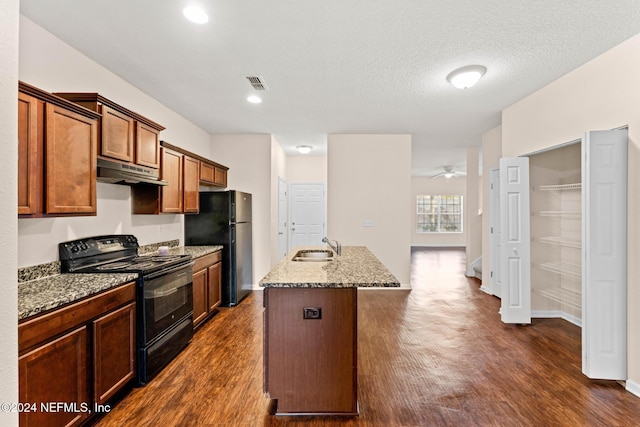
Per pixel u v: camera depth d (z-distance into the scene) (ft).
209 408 6.75
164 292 8.40
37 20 6.85
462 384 7.68
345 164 16.83
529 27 7.04
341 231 16.81
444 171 30.89
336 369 6.57
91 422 6.24
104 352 6.35
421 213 36.22
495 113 13.14
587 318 7.78
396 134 16.76
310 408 6.57
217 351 9.48
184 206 11.79
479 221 20.33
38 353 4.95
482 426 6.18
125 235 9.67
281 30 7.22
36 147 5.71
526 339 10.35
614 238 7.62
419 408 6.75
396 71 9.30
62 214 6.23
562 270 11.55
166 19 6.81
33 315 4.90
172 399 7.06
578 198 11.60
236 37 7.52
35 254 6.86
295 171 23.18
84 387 5.87
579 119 8.93
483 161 16.61
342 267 7.88
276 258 18.42
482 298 15.21
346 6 6.36
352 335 6.59
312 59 8.59
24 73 6.79
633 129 7.41
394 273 16.81
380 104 12.14
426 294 15.94
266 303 6.63
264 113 13.29
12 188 2.12
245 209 15.33
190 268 9.98
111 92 9.41
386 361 8.85
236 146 16.93
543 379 7.90
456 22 6.89
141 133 9.04
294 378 6.59
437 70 9.22
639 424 6.24
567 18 6.71
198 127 15.40
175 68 9.15
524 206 11.44
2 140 2.05
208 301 12.05
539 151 10.60
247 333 10.89
